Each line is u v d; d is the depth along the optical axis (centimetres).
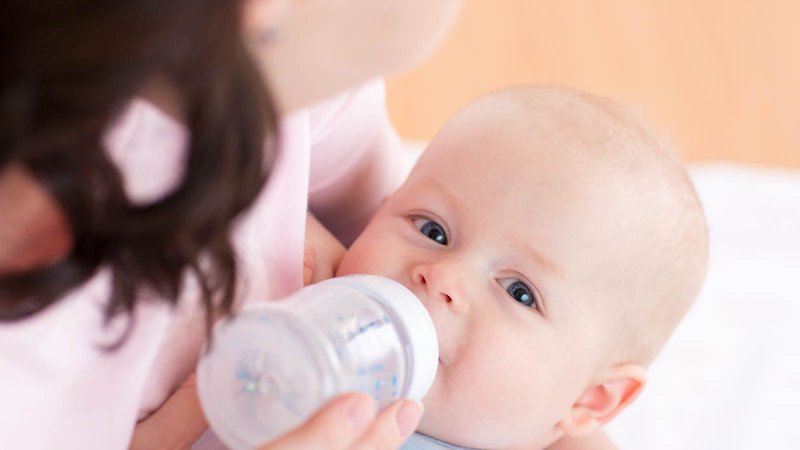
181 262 65
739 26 284
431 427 115
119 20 51
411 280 111
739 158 248
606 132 122
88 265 67
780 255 187
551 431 126
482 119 123
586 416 127
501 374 111
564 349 117
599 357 122
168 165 72
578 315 117
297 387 79
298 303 85
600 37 271
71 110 55
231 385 82
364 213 137
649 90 259
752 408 160
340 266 117
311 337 79
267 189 94
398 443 82
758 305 176
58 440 85
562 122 121
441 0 68
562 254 115
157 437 96
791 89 268
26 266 68
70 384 82
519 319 112
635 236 119
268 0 58
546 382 116
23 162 59
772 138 254
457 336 109
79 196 61
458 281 110
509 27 267
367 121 124
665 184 123
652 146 125
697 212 128
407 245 114
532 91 128
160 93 63
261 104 61
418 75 249
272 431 81
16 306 68
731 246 188
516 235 114
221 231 64
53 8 51
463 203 116
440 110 239
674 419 158
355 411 77
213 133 59
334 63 68
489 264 114
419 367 89
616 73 261
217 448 107
